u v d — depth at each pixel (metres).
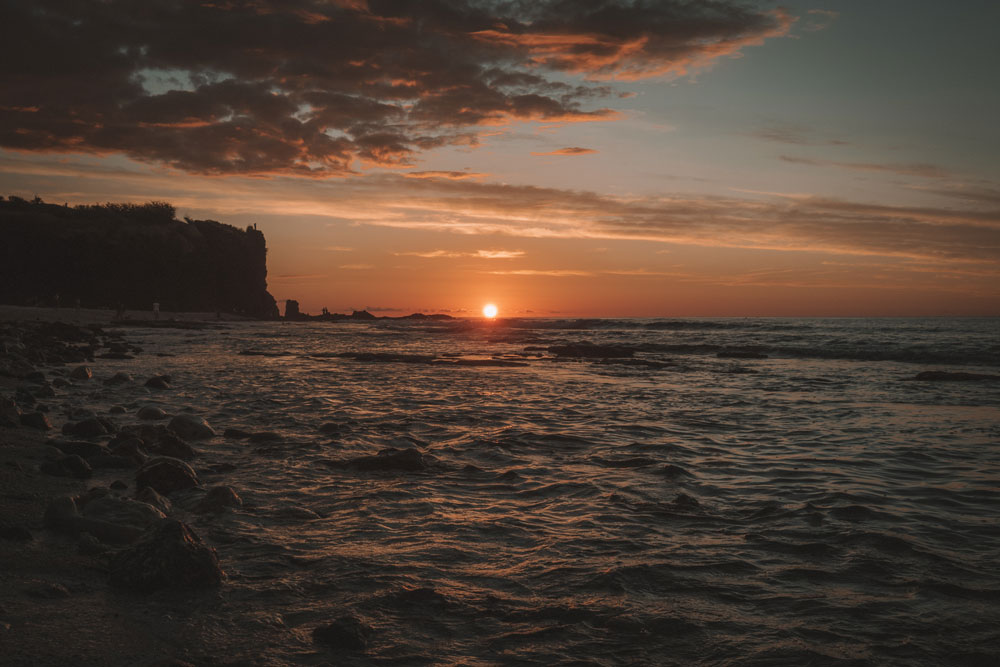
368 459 7.84
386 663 3.22
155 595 3.94
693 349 37.09
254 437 9.41
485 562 4.70
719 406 14.12
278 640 3.43
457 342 45.88
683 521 5.77
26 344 25.95
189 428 9.53
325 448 8.88
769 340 47.22
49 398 12.93
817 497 6.60
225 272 116.06
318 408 12.89
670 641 3.49
